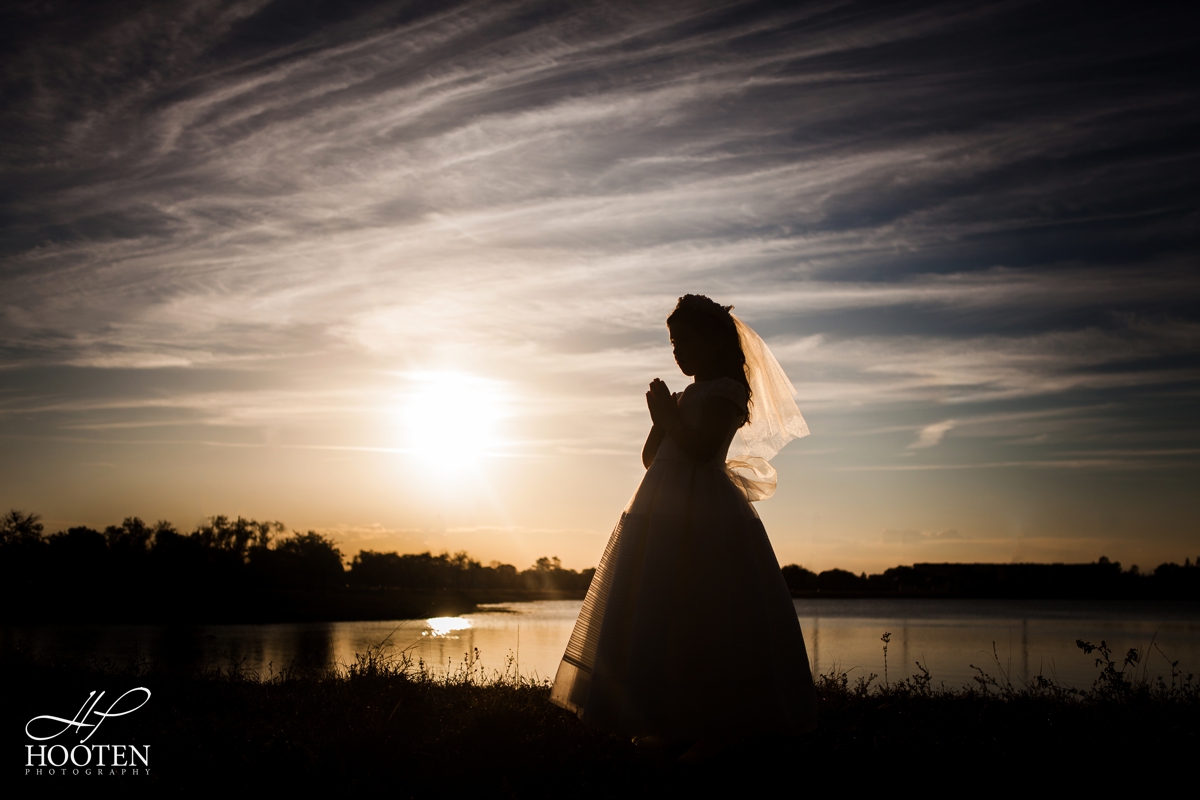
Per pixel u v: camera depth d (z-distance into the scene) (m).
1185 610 106.12
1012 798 3.24
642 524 3.53
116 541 108.88
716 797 3.17
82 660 7.29
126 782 3.35
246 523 132.75
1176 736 3.99
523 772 3.54
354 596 132.50
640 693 3.20
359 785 3.30
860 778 3.42
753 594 3.41
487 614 90.31
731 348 3.81
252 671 6.95
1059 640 26.89
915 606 143.25
